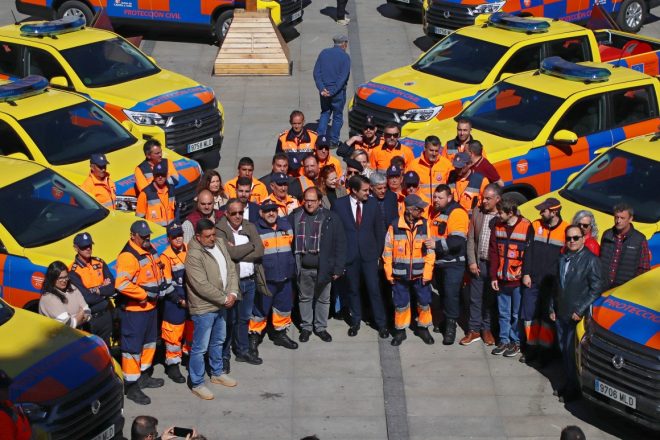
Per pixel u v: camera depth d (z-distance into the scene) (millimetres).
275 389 10195
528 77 14172
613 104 13625
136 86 15125
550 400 10039
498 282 10570
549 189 13281
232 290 9875
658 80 14023
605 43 17594
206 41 20859
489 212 10664
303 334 11078
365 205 10805
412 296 11758
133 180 12602
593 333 9406
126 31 21250
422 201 10469
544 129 13211
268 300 10602
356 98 15539
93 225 11070
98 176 11922
